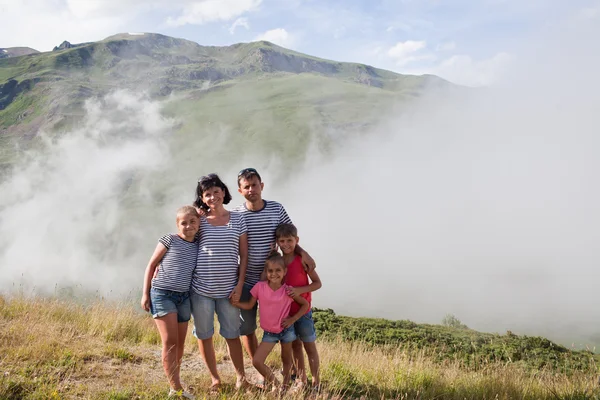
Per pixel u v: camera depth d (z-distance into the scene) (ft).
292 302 17.39
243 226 17.02
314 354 17.83
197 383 17.49
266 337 16.89
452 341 45.14
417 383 20.31
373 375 21.20
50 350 18.52
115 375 17.40
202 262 16.39
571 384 22.34
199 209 17.25
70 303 27.89
